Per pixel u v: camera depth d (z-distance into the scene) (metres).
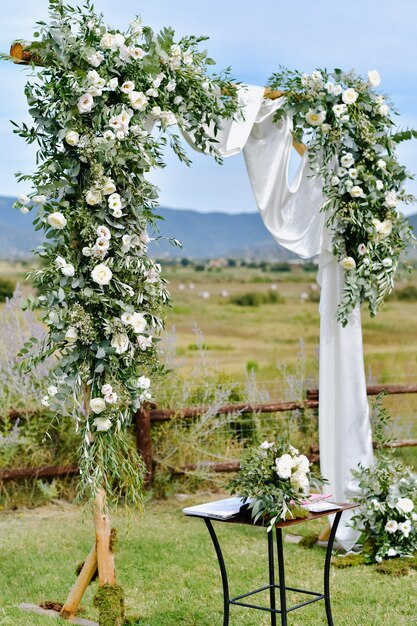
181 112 4.61
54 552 5.75
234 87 4.88
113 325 4.09
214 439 7.89
